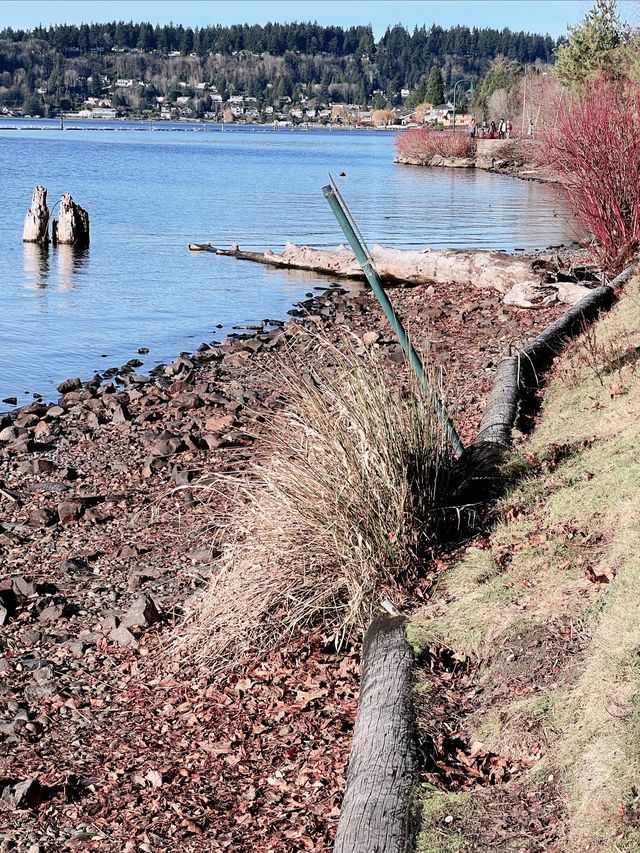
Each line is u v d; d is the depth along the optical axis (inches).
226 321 653.3
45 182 1979.6
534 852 119.6
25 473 347.6
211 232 1151.6
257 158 3393.2
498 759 144.8
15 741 181.5
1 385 491.8
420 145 2960.1
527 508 225.5
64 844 150.8
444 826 128.3
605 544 194.4
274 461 216.7
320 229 1174.3
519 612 177.5
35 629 228.2
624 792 121.9
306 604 199.0
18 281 808.9
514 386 338.0
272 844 143.6
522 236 1074.1
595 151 557.6
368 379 230.4
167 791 161.6
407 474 216.7
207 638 206.4
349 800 136.3
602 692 142.6
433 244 1009.5
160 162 2984.7
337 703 181.6
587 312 468.1
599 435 269.4
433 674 169.0
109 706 193.2
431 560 209.3
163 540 280.4
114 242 1069.8
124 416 410.9
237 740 174.2
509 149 2645.2
